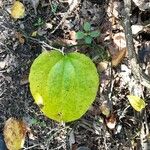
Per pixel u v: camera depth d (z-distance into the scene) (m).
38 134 0.26
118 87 0.27
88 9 0.27
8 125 0.26
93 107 0.26
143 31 0.27
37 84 0.21
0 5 0.27
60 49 0.27
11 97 0.27
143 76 0.24
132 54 0.24
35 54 0.27
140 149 0.26
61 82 0.21
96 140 0.26
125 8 0.24
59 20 0.27
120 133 0.26
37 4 0.27
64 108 0.21
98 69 0.26
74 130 0.26
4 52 0.27
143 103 0.25
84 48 0.27
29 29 0.27
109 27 0.27
